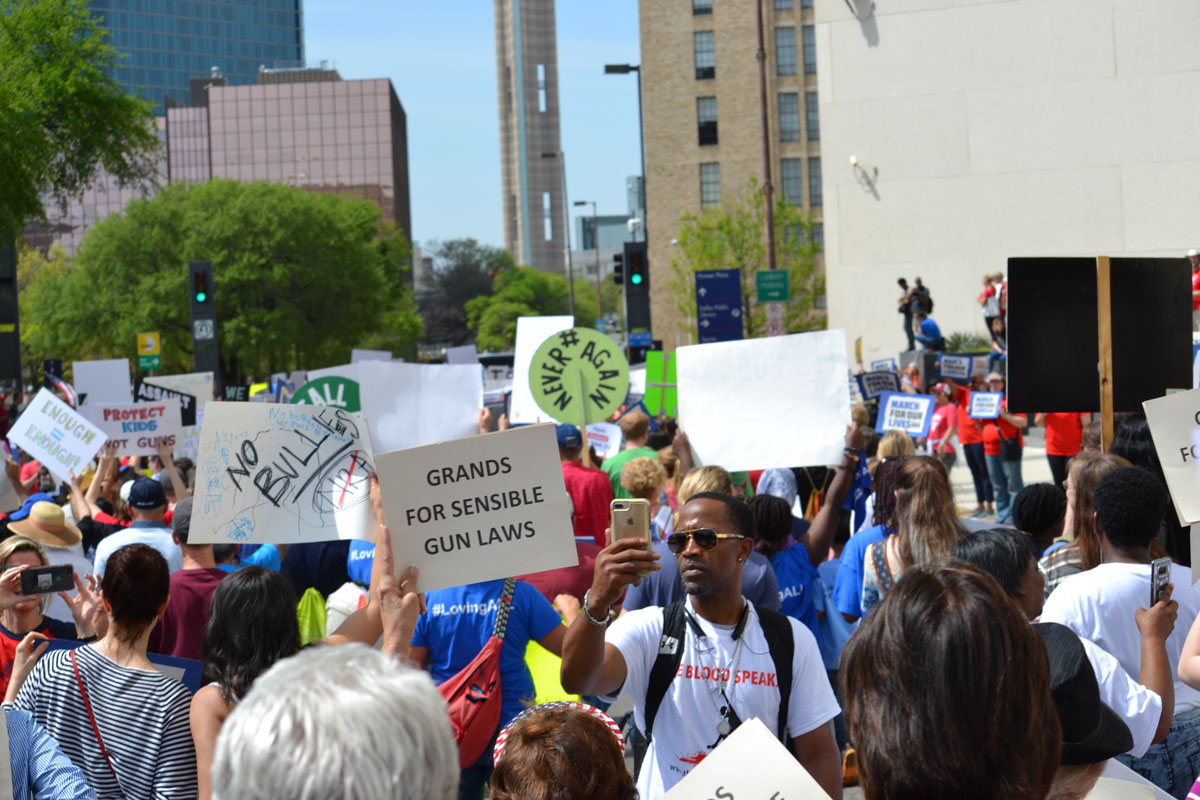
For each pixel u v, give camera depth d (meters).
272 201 59.31
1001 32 31.52
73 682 3.82
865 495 9.01
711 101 71.12
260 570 3.80
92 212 144.38
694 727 3.46
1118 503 4.00
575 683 3.28
